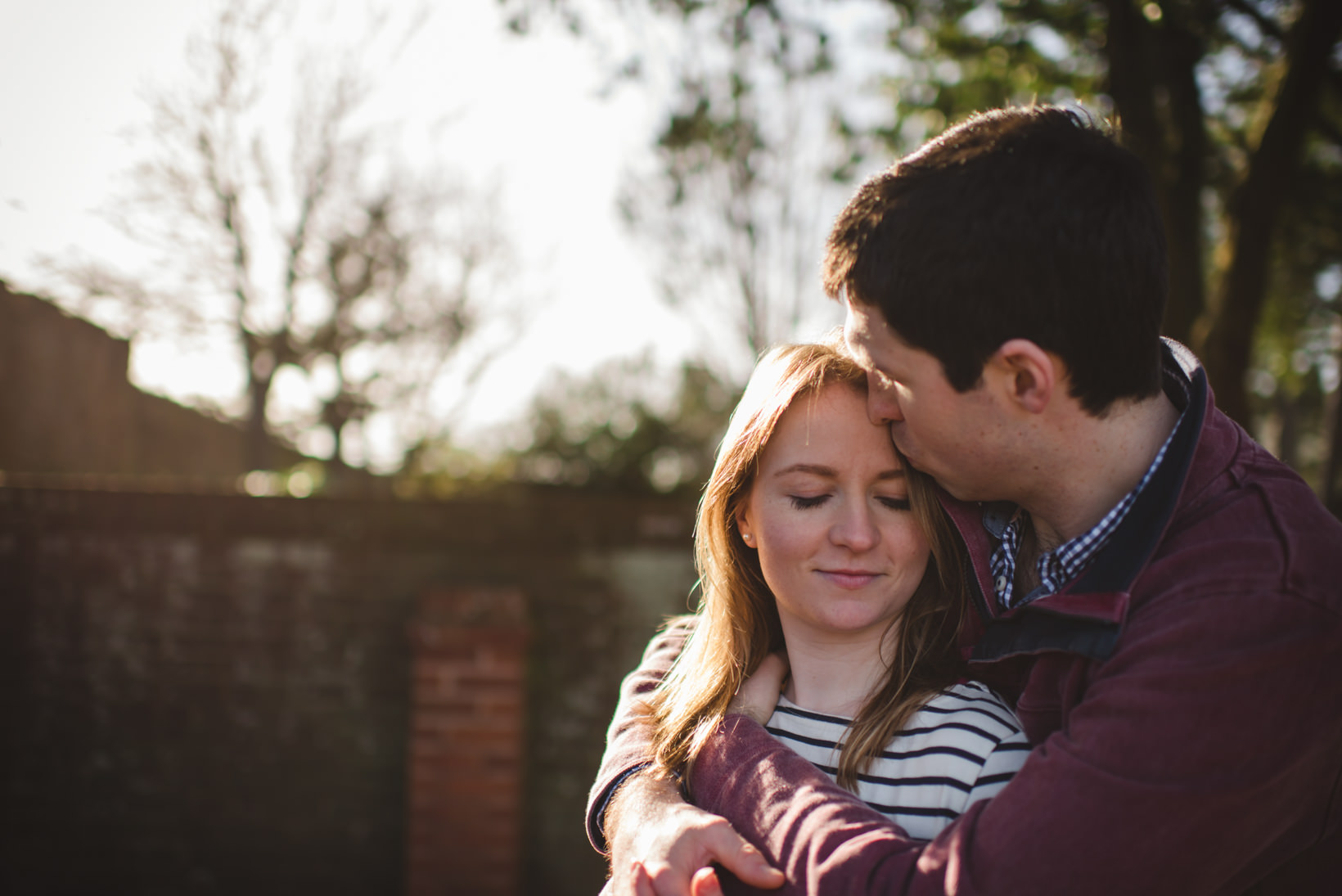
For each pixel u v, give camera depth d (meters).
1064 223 0.83
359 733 3.71
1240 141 4.63
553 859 3.75
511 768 3.44
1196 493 0.87
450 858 3.39
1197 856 0.77
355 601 3.77
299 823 3.68
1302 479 0.90
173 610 3.71
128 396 11.51
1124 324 0.85
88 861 3.64
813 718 1.05
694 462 9.20
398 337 9.57
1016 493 0.95
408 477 9.27
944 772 0.93
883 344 0.91
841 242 0.94
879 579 1.02
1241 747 0.75
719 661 1.11
